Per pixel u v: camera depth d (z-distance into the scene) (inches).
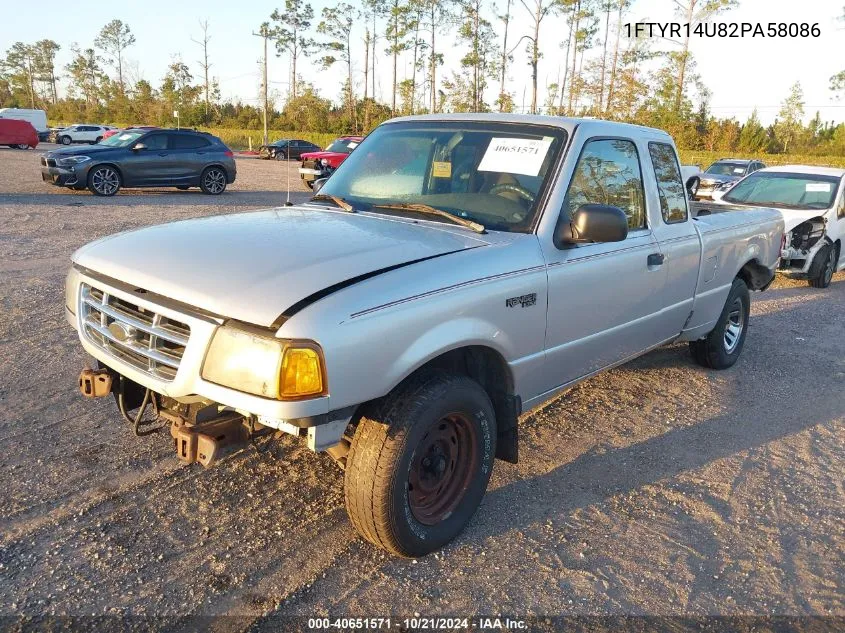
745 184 446.0
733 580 121.0
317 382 94.7
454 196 144.5
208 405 109.3
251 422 111.2
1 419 161.8
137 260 113.6
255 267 105.0
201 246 115.1
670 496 148.5
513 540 128.3
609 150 155.9
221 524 127.3
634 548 128.4
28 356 203.8
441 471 121.5
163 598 106.9
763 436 183.5
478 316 117.6
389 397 110.1
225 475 144.2
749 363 246.5
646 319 172.2
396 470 107.5
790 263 393.7
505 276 123.3
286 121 2928.2
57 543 118.2
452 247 121.8
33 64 4466.0
